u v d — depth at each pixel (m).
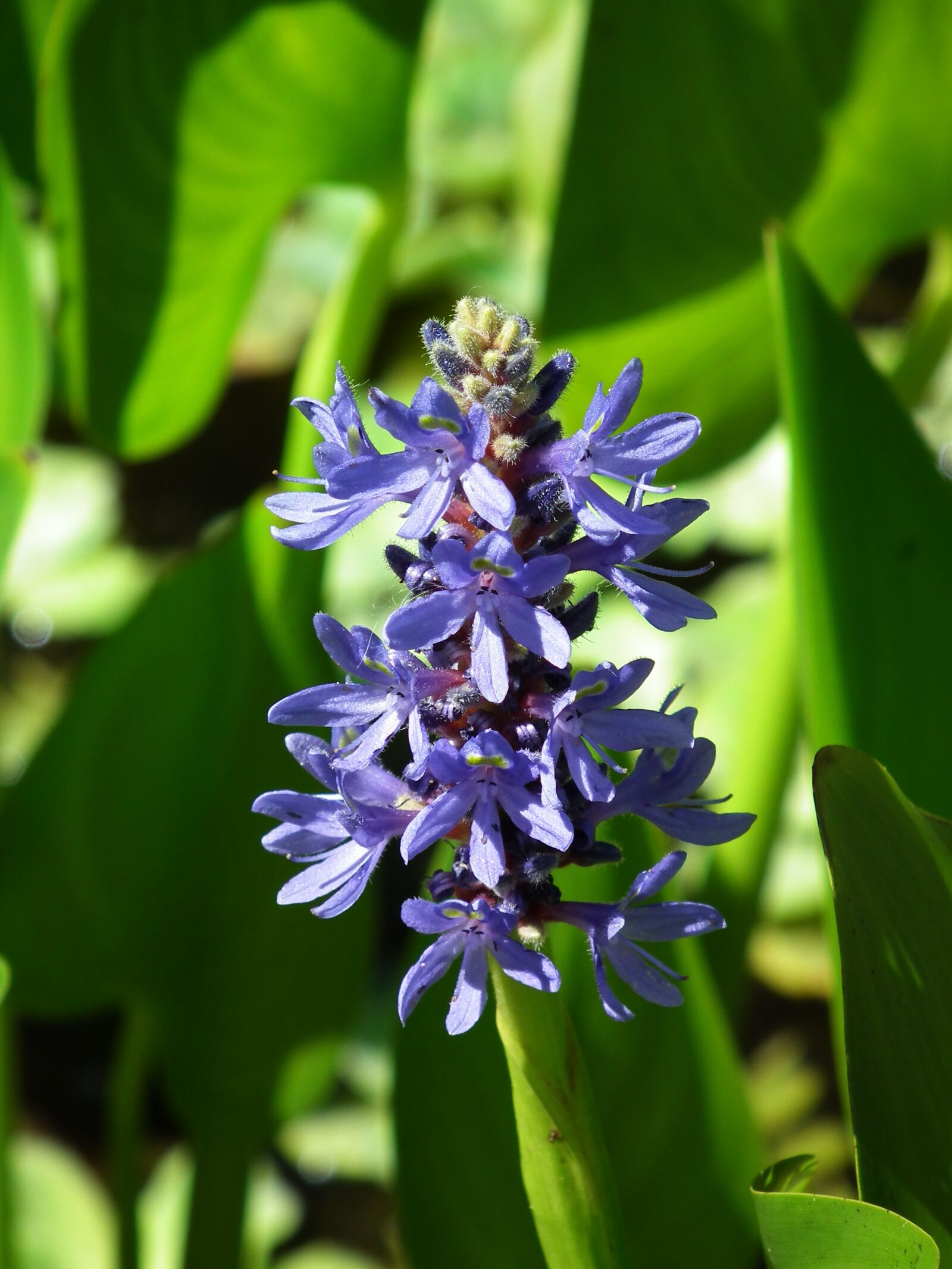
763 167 0.45
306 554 0.41
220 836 0.43
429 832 0.26
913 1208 0.30
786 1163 0.30
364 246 0.47
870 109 0.43
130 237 0.44
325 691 0.27
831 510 0.34
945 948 0.29
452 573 0.25
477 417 0.25
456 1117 0.38
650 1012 0.37
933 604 0.34
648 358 0.51
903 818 0.28
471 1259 0.38
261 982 0.45
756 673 0.46
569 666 0.26
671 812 0.28
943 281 0.49
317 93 0.43
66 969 0.44
